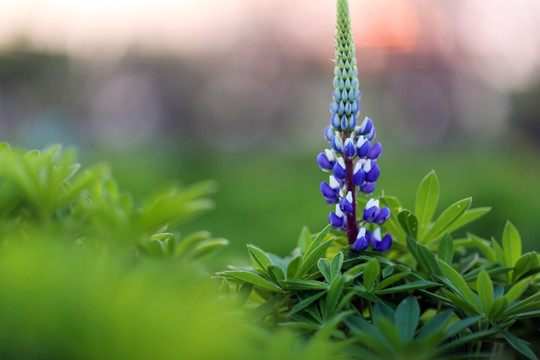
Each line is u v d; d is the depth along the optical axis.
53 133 9.45
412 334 0.73
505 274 0.84
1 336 0.62
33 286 0.62
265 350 0.70
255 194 3.21
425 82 10.32
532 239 2.09
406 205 3.12
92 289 0.63
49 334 0.62
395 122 10.29
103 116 11.16
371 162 0.84
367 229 0.86
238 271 0.77
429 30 10.38
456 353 0.74
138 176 3.71
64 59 11.00
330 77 11.04
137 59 11.38
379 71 10.42
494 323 0.77
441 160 4.83
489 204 3.01
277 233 2.68
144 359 0.63
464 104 10.00
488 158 5.03
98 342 0.62
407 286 0.77
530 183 3.46
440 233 0.87
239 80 11.45
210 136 11.23
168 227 0.73
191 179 4.13
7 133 10.37
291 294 0.78
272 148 7.04
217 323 0.64
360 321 0.73
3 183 0.69
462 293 0.76
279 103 11.33
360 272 0.78
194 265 0.72
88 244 0.71
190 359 0.63
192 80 11.46
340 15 0.83
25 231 0.70
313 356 0.67
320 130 10.77
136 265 0.70
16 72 10.69
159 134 11.34
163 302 0.64
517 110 8.95
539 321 0.80
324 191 0.84
